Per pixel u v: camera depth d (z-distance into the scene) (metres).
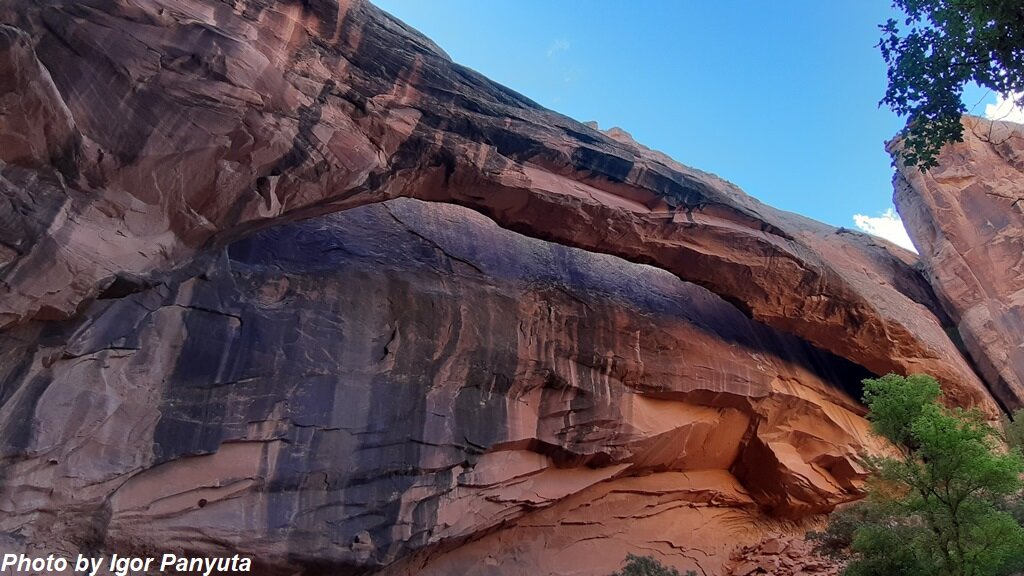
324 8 11.23
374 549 10.86
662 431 15.96
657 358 16.48
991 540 9.97
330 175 10.97
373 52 11.95
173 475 9.42
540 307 15.27
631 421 15.46
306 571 10.23
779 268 16.52
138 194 9.29
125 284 9.23
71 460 8.45
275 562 9.90
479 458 12.90
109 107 8.90
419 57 12.60
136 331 9.53
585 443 14.62
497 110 13.41
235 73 9.87
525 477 13.77
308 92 10.80
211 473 9.75
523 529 14.10
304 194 10.88
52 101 7.98
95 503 8.52
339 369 11.62
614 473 15.39
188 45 9.52
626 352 15.99
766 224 16.70
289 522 10.20
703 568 16.16
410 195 12.69
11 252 7.84
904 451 11.52
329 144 10.90
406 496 11.60
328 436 11.06
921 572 10.41
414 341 12.80
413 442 11.98
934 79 8.75
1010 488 10.13
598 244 14.87
